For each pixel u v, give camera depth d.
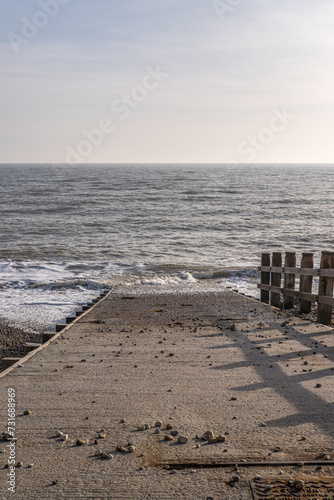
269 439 3.45
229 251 27.38
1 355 9.66
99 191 69.38
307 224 38.34
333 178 125.38
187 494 2.75
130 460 3.18
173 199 57.56
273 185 88.69
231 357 6.01
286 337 7.26
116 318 9.49
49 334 8.05
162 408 4.15
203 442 3.43
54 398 4.45
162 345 6.85
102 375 5.25
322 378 4.98
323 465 3.06
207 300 12.08
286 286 10.66
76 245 28.61
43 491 2.81
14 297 15.70
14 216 41.69
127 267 22.27
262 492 2.74
